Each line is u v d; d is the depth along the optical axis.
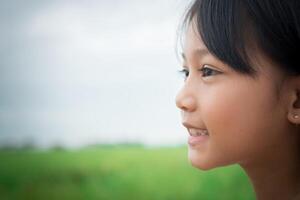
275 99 0.77
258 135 0.77
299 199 0.80
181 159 3.01
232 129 0.77
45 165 3.21
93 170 3.18
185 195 2.98
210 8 0.80
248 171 0.83
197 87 0.80
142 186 3.09
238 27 0.77
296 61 0.77
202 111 0.78
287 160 0.81
